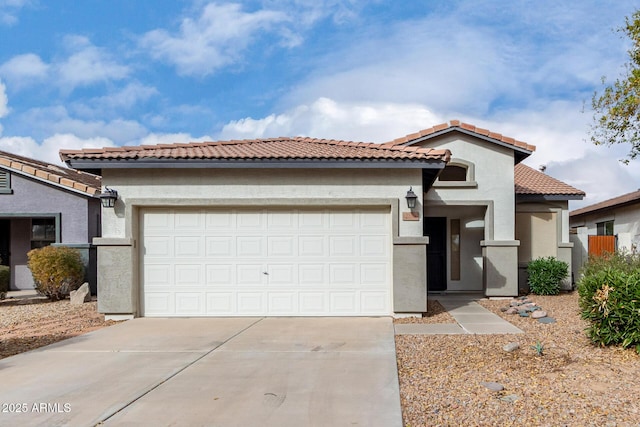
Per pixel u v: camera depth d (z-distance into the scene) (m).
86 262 15.77
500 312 11.73
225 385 6.08
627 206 21.09
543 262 14.95
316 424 4.85
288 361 7.18
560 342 8.20
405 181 10.98
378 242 11.09
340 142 13.16
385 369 6.69
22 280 17.47
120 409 5.29
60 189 16.12
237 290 11.09
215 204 10.98
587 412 5.03
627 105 14.22
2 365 7.12
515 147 14.71
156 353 7.75
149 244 11.15
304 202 10.96
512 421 4.84
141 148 11.74
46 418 5.05
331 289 11.08
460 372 6.50
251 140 13.99
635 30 14.13
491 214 14.80
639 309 7.21
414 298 10.73
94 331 9.61
